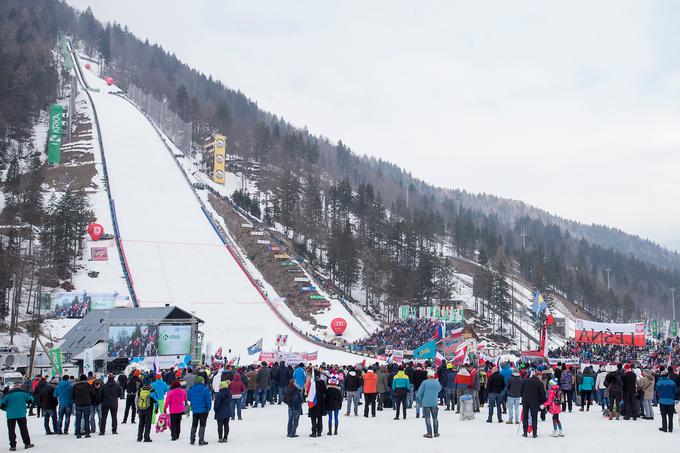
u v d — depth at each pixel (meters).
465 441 22.45
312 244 152.38
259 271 121.62
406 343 86.19
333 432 25.09
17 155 168.50
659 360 65.12
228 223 140.12
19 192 122.94
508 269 198.50
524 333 136.62
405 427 26.72
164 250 115.50
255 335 88.19
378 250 139.25
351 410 35.16
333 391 24.50
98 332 60.97
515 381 27.58
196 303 96.75
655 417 31.05
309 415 23.94
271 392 38.44
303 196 186.00
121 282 101.00
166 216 131.62
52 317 87.38
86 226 118.19
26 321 84.12
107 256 108.81
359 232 164.62
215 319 91.94
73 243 108.06
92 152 164.75
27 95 194.88
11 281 83.38
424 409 23.56
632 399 29.59
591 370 34.09
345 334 100.12
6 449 22.42
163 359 57.75
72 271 102.75
